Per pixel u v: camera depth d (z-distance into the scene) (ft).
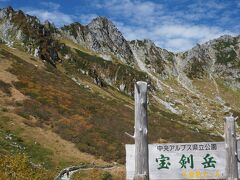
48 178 104.32
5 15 403.34
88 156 155.43
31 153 140.05
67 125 179.11
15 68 242.17
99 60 561.02
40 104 197.36
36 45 356.38
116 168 142.51
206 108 608.19
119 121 213.25
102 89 398.42
